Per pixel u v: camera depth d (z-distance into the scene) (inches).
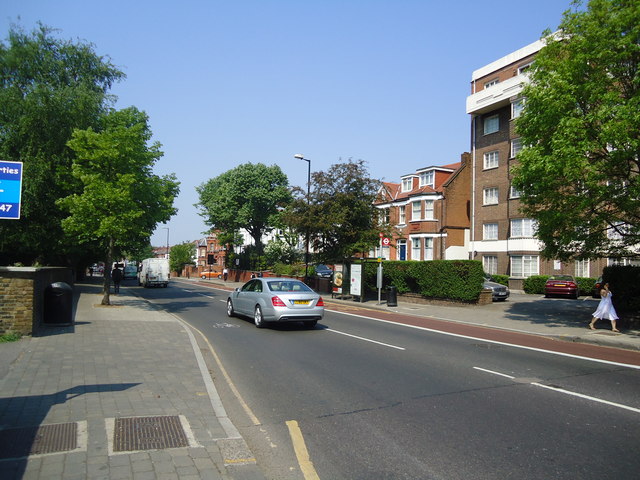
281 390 268.8
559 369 332.5
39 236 936.3
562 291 981.2
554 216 528.4
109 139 650.2
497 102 1284.4
